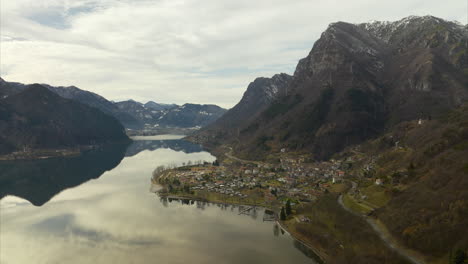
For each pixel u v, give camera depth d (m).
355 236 165.12
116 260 170.00
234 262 168.00
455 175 170.50
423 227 147.38
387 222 169.75
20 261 169.25
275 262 168.00
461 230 132.50
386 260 136.62
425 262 132.50
